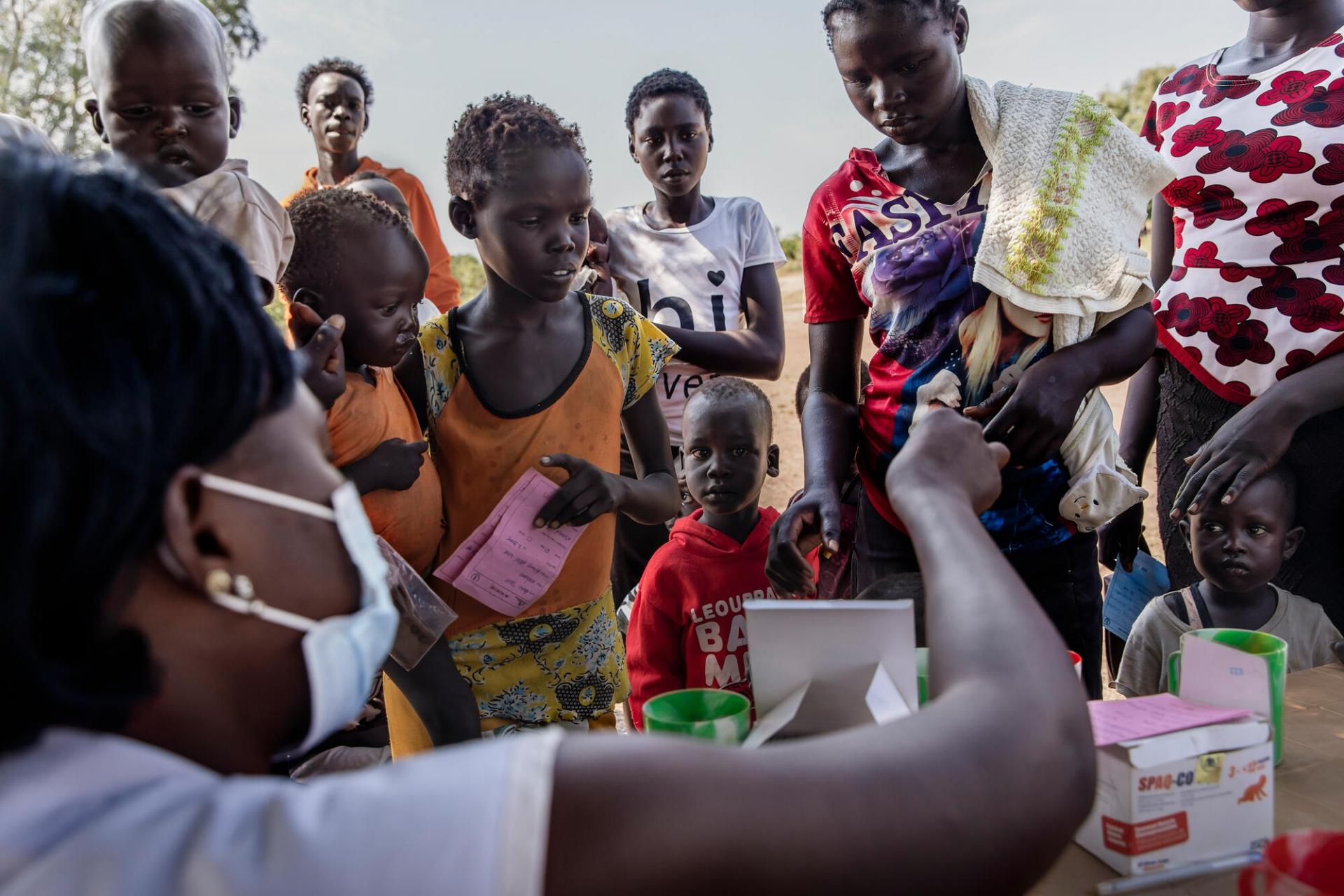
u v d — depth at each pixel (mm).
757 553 2373
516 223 1993
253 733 778
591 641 2223
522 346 2148
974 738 668
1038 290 1999
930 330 2186
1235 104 2494
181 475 671
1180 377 2678
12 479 575
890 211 2229
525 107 2090
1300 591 2506
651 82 3750
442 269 5191
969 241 2129
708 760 615
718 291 3730
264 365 715
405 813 568
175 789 625
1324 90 2348
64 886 568
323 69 5238
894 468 982
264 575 733
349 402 1981
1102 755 1084
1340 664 1672
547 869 565
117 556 629
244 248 2234
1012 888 657
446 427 2141
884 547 2396
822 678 1101
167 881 564
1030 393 1961
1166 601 2451
